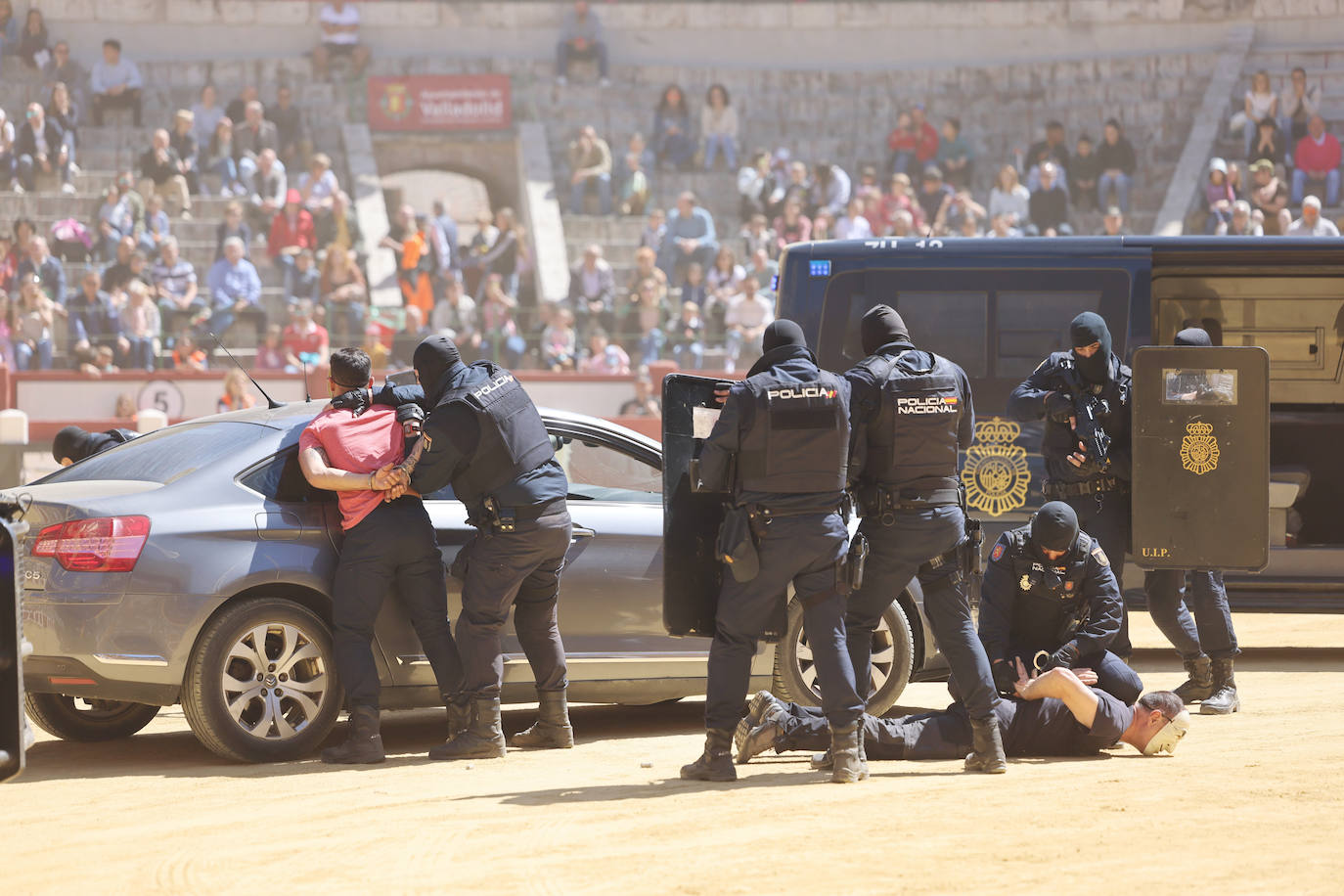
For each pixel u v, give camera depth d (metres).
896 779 24.14
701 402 24.98
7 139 101.31
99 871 19.08
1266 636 49.09
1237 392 30.59
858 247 42.69
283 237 97.38
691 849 19.41
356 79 118.31
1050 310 42.00
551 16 125.19
